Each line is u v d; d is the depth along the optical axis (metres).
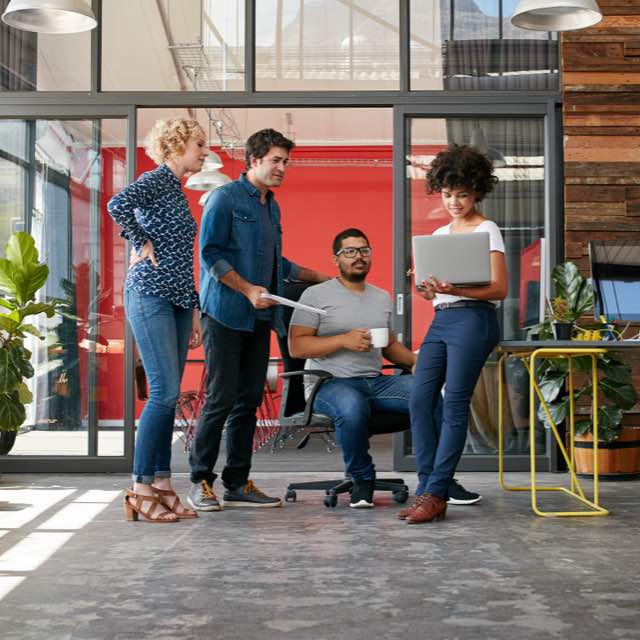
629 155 5.36
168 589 2.48
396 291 5.40
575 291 4.89
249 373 3.95
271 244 3.96
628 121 5.38
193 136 3.67
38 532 3.39
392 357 4.28
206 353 3.85
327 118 9.77
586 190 5.36
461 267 3.47
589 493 4.40
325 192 10.80
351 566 2.75
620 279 3.85
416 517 3.50
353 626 2.11
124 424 5.43
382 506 3.98
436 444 3.71
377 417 4.06
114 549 3.04
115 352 5.47
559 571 2.67
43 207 5.54
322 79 5.46
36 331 4.90
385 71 5.45
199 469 3.87
